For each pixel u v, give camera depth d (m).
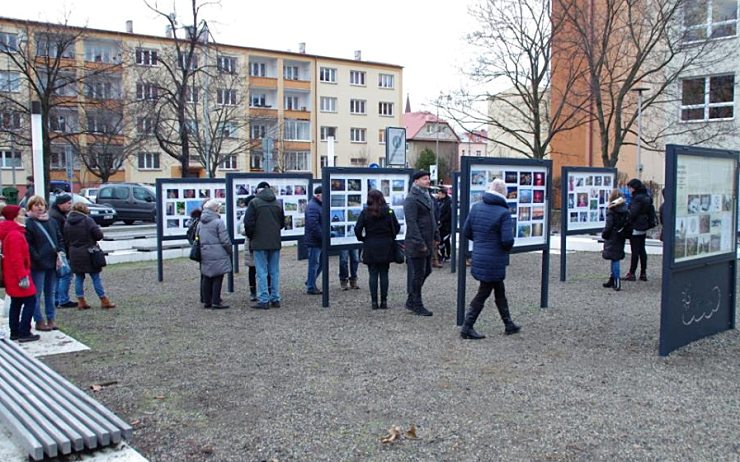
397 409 5.59
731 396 5.88
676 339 7.41
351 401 5.81
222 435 5.07
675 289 7.34
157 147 51.50
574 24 24.17
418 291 9.73
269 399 5.89
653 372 6.63
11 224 8.08
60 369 6.94
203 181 14.26
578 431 5.07
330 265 16.12
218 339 8.27
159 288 12.79
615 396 5.88
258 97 63.62
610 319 9.23
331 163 17.09
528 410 5.54
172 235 13.88
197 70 26.22
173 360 7.27
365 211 9.99
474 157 8.93
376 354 7.42
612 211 11.59
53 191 35.22
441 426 5.20
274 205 10.40
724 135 24.70
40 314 8.81
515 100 34.75
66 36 32.47
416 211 9.59
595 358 7.17
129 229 27.83
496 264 7.94
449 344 7.86
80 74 39.88
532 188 9.73
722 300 8.30
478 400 5.80
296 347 7.80
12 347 6.94
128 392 6.14
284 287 12.62
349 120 68.19
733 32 25.77
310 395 5.99
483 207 7.99
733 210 8.23
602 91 25.11
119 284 13.38
